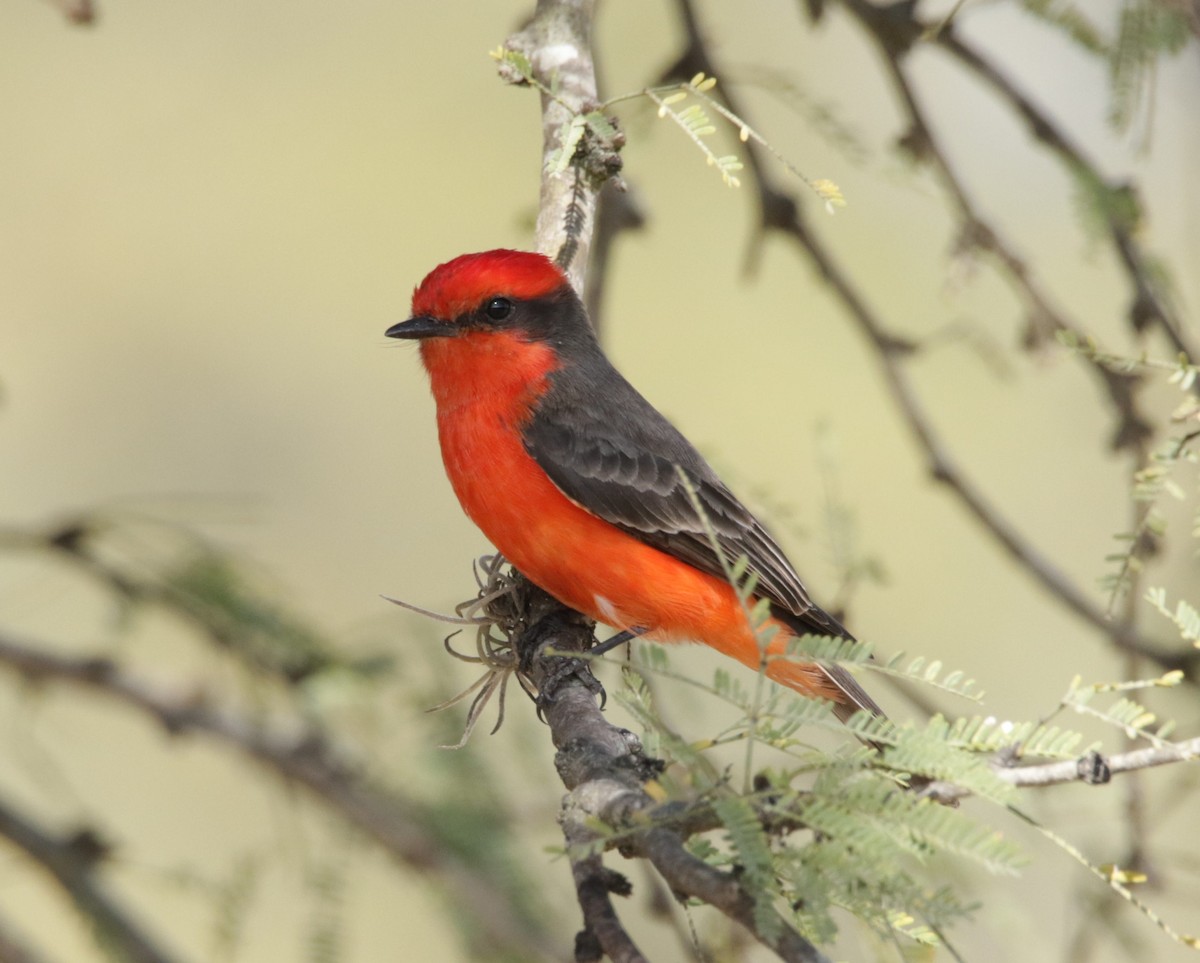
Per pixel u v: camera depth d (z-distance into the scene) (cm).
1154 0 896
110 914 855
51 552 929
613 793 533
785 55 1505
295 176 1543
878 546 1466
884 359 1153
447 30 1537
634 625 940
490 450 929
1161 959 1144
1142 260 1061
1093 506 1498
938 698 1268
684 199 1476
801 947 446
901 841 468
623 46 1460
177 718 890
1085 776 533
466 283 938
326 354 1591
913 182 1098
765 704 511
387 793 848
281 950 949
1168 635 1057
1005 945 808
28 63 1520
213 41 1534
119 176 1545
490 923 805
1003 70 1102
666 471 939
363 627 927
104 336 1574
